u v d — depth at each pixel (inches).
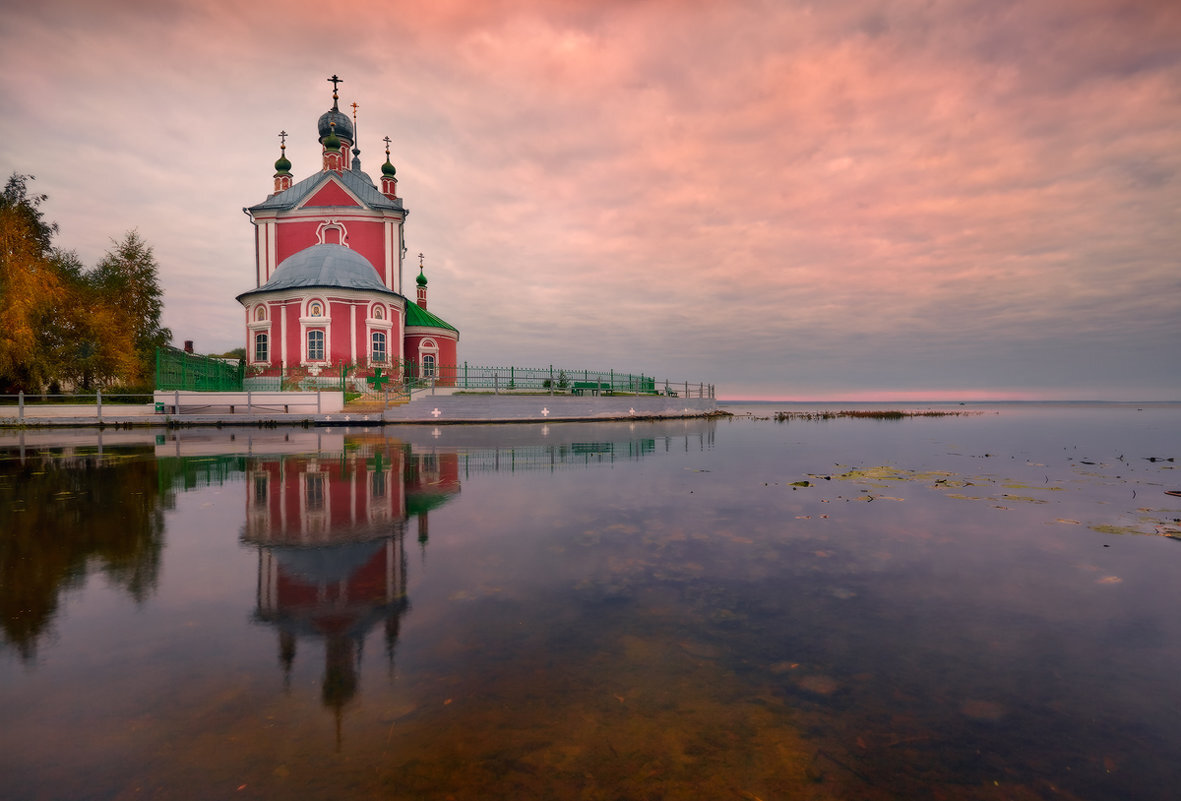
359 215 1270.9
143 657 92.2
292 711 77.6
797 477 302.0
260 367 1055.0
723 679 86.9
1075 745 71.4
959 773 66.3
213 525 184.9
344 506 216.7
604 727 74.8
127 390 967.6
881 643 99.6
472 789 62.9
